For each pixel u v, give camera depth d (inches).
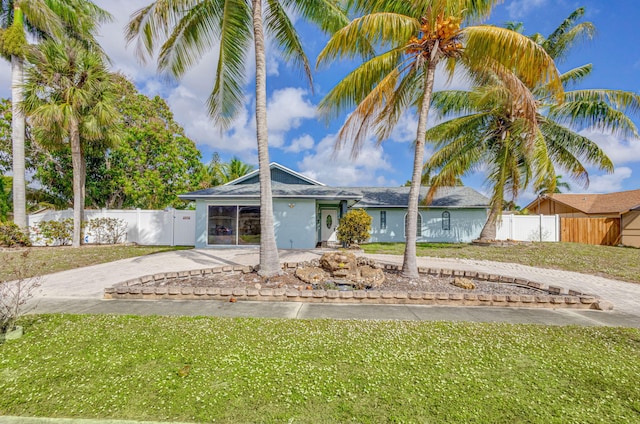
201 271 295.1
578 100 513.3
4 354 129.5
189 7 284.0
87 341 144.3
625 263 410.0
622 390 106.8
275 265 282.5
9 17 563.2
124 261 404.5
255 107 277.1
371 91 289.6
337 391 103.4
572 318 190.5
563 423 88.9
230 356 129.4
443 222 761.0
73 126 525.3
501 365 124.3
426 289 257.1
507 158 525.0
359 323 174.6
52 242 575.5
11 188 705.0
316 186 661.9
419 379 112.1
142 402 96.7
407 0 277.3
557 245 589.6
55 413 91.5
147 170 797.9
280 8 313.9
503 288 268.7
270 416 90.6
